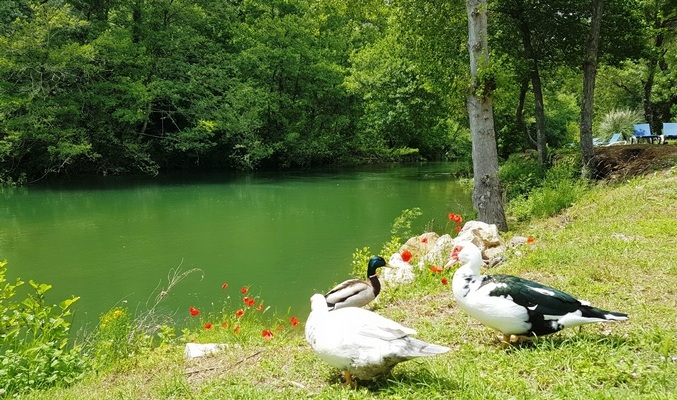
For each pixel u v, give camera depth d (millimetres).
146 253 13406
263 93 35844
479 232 9281
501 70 12273
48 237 15461
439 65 19750
